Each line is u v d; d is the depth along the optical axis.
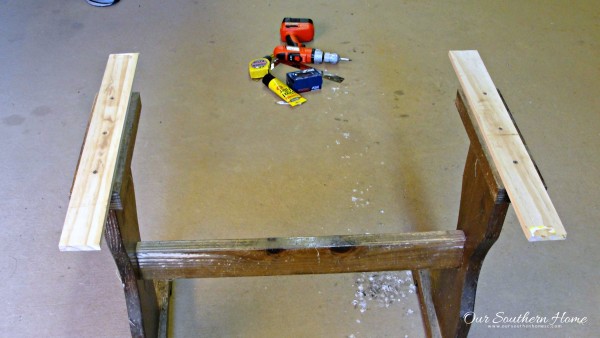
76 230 1.09
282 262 1.47
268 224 2.04
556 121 2.45
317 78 2.56
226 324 1.77
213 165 2.26
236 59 2.76
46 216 2.05
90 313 1.78
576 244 1.98
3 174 2.19
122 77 1.45
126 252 1.34
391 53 2.82
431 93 2.60
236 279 1.88
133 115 1.41
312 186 2.18
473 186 1.40
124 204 1.27
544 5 3.14
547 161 2.27
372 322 1.78
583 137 2.37
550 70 2.71
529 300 1.83
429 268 1.52
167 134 2.38
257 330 1.75
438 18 3.04
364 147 2.34
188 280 1.88
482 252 1.40
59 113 2.46
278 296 1.84
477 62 1.52
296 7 3.11
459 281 1.51
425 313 1.77
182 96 2.56
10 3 3.09
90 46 2.83
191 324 1.77
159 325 1.72
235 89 2.60
